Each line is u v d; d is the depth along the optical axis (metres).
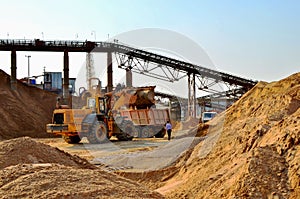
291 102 16.20
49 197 6.81
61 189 7.10
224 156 13.56
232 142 14.64
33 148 11.13
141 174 15.75
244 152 12.49
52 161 11.02
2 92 45.12
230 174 10.62
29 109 45.72
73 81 46.22
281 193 8.33
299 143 9.30
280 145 9.63
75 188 7.18
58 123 29.39
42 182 7.34
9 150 10.84
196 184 11.97
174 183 14.30
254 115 21.11
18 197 6.94
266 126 12.80
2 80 47.78
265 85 25.03
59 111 29.42
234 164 11.68
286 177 8.70
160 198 7.86
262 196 8.43
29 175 7.68
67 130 28.83
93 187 7.29
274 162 9.12
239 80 40.69
